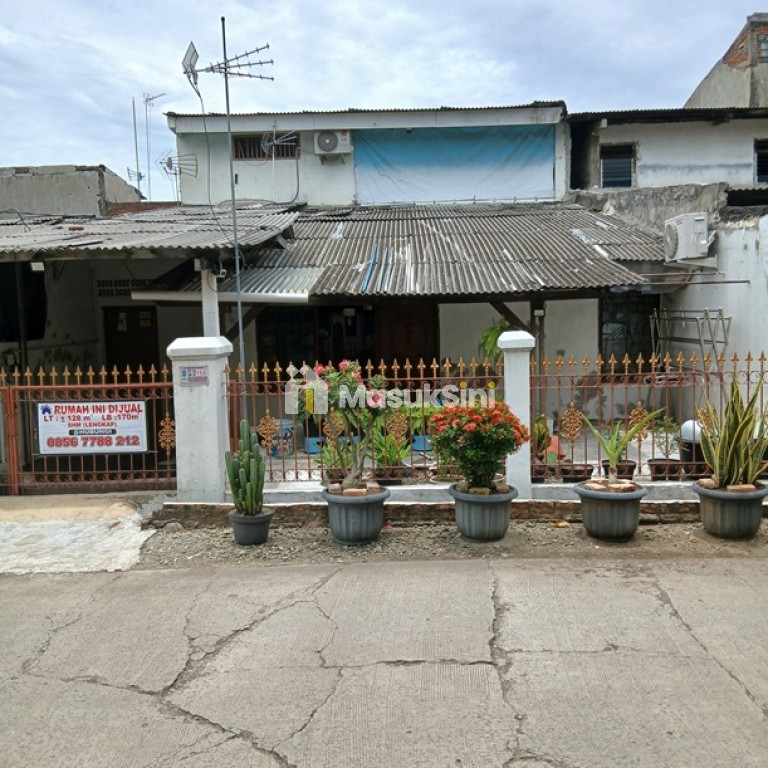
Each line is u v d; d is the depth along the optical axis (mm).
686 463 6840
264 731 3359
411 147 16000
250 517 6004
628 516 5848
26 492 7117
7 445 7113
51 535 6332
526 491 6727
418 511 6570
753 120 15352
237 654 4121
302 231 12695
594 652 4016
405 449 7133
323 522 6582
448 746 3199
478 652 4051
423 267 10133
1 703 3672
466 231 12391
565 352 11445
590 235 11758
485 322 11508
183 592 5090
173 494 7012
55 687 3816
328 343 11883
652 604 4625
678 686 3637
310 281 9531
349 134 15742
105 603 4926
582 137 15992
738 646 4043
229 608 4777
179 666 4004
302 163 16094
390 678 3793
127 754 3223
